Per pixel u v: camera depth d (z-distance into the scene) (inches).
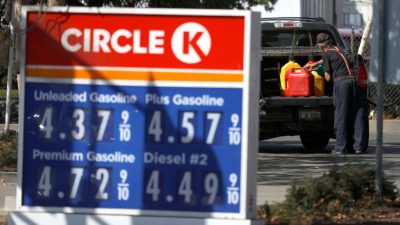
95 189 724.7
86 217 722.8
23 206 732.7
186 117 710.5
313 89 1556.3
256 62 704.4
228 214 704.4
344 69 1492.4
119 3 1649.9
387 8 892.6
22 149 730.8
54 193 730.2
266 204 887.1
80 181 726.5
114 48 717.9
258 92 708.7
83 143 725.3
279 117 1546.5
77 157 726.5
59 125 727.7
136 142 717.9
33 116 730.2
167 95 712.4
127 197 719.7
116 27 716.7
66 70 724.7
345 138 1518.2
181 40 708.7
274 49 1599.4
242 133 700.7
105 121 721.6
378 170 928.9
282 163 1437.0
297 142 1913.1
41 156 730.2
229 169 703.7
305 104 1541.6
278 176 1253.7
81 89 723.4
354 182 930.1
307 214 871.7
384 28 893.2
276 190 1108.5
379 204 924.6
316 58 1617.9
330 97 1549.0
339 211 887.1
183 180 712.4
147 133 716.0
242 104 700.0
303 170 1326.3
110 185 722.2
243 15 698.2
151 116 714.8
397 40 885.2
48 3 1191.6
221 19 703.1
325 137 1699.1
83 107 723.4
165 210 714.2
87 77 721.6
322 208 887.7
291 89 1549.0
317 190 901.2
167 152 713.6
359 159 1456.7
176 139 712.4
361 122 1530.5
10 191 1131.9
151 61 713.6
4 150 1314.0
